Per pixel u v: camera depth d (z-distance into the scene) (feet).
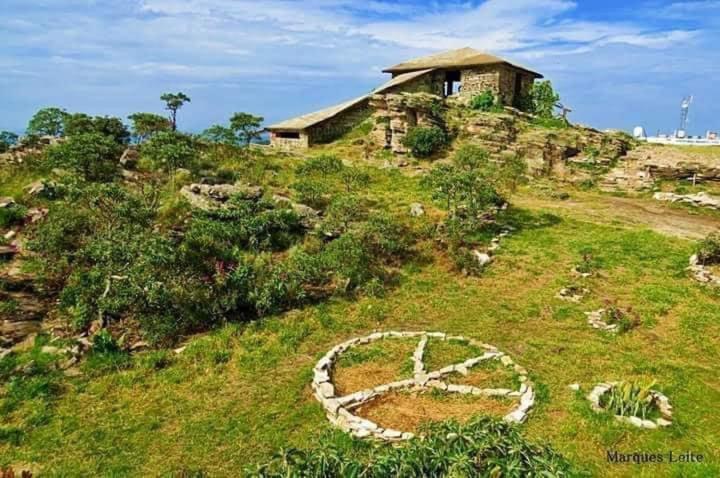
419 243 77.97
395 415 40.57
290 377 46.83
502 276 70.18
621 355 50.42
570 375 46.68
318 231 76.48
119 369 47.57
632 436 37.45
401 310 61.46
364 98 154.71
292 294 61.31
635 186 115.65
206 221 71.87
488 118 130.72
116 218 65.67
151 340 51.96
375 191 102.68
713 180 111.04
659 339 53.98
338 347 51.42
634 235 82.17
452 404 42.04
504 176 108.78
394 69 168.14
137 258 56.75
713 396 43.29
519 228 87.04
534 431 38.22
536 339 54.13
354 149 137.80
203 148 113.39
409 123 132.67
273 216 75.51
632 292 63.77
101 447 37.42
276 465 27.66
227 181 97.19
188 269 58.34
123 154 100.99
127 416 41.01
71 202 71.67
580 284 66.18
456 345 52.37
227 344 52.16
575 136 129.29
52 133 131.03
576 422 38.91
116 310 53.47
